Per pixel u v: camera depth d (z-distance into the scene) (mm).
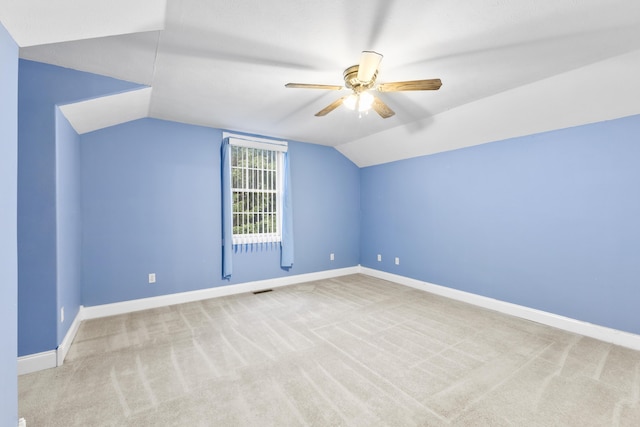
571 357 2242
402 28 1739
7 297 1231
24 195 2027
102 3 1336
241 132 4039
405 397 1759
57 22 1336
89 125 2854
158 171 3439
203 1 1483
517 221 3176
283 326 2846
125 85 2412
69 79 2189
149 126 3383
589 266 2650
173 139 3543
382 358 2227
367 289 4234
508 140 3248
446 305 3510
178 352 2316
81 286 2982
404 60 2115
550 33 1786
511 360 2197
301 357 2240
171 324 2887
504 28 1735
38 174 2070
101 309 3094
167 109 3129
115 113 2863
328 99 2889
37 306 2057
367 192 5219
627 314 2436
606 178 2549
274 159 4410
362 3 1520
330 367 2098
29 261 2037
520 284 3146
